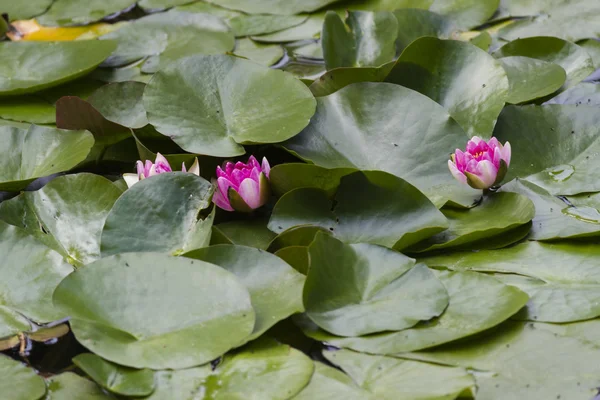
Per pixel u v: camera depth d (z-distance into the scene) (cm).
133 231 307
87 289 298
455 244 308
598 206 312
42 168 321
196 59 327
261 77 326
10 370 295
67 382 294
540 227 310
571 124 322
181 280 299
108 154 328
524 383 291
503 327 297
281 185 314
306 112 321
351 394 290
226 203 314
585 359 293
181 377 292
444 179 316
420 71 330
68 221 313
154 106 323
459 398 290
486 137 321
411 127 321
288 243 308
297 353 294
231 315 295
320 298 298
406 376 292
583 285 302
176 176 310
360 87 324
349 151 319
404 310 298
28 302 302
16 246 307
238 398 290
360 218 310
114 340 294
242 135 320
